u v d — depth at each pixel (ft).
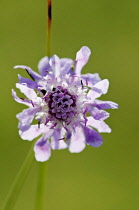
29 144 1.02
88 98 0.74
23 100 0.73
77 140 0.75
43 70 0.75
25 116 0.73
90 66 1.09
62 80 0.75
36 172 1.02
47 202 1.02
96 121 0.75
